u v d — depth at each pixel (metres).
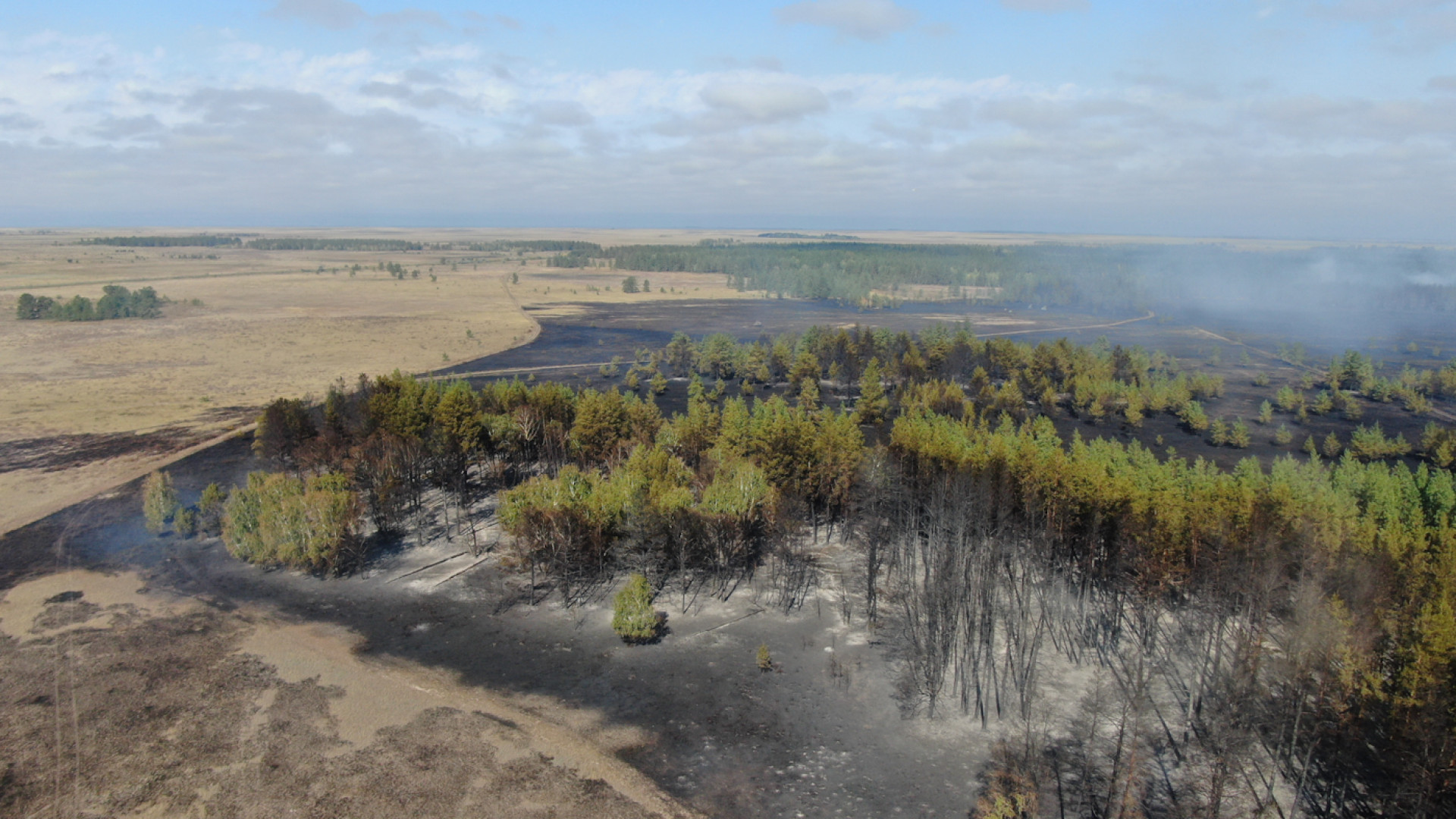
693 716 58.62
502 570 82.25
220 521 90.69
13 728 55.28
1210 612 62.59
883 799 50.41
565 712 58.84
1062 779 51.97
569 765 52.88
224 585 78.62
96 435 134.88
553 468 111.56
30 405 154.38
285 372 194.50
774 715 58.91
